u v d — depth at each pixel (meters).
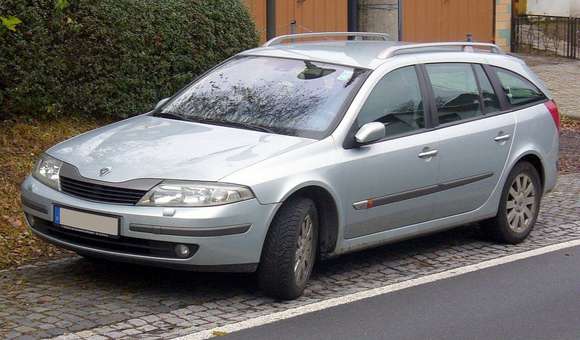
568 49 25.70
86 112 10.92
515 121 8.54
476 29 22.80
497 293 7.12
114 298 6.64
